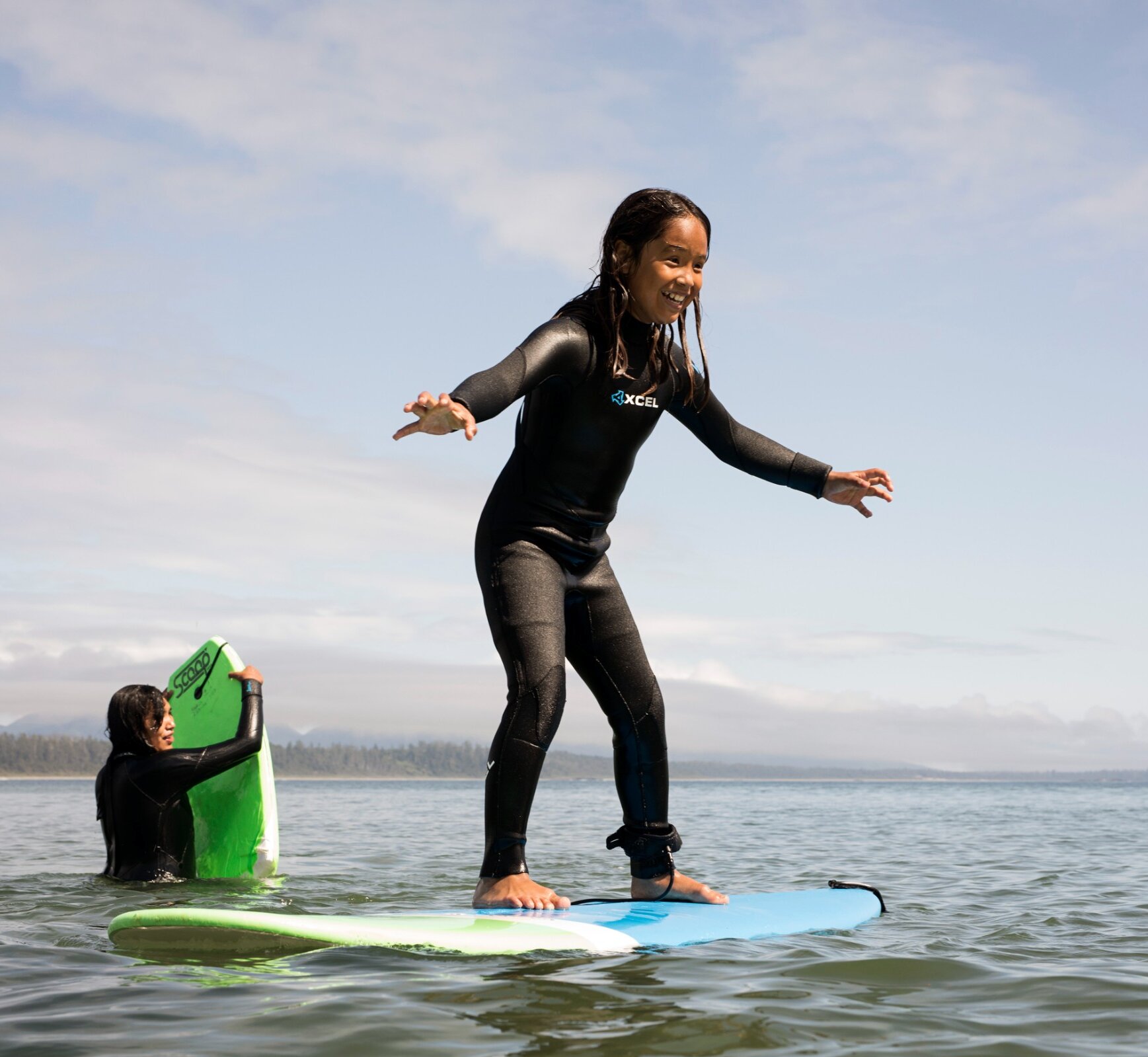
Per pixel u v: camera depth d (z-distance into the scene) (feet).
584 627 12.67
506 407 10.64
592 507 12.14
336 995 8.96
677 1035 7.85
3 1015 8.56
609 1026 8.07
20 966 10.91
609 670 12.71
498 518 12.14
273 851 20.94
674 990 9.27
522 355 10.95
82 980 9.98
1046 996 9.55
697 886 13.52
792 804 120.57
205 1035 7.86
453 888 20.17
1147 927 15.34
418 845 35.24
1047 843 40.63
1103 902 19.13
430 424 9.68
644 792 12.96
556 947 10.76
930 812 89.10
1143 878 24.62
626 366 11.87
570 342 11.45
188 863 20.99
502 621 11.79
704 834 47.80
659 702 12.87
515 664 11.63
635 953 10.81
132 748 20.90
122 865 20.77
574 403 11.76
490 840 11.86
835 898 15.34
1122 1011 8.98
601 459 11.99
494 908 11.89
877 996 9.41
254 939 10.86
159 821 20.58
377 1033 7.82
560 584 12.07
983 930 14.44
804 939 12.28
